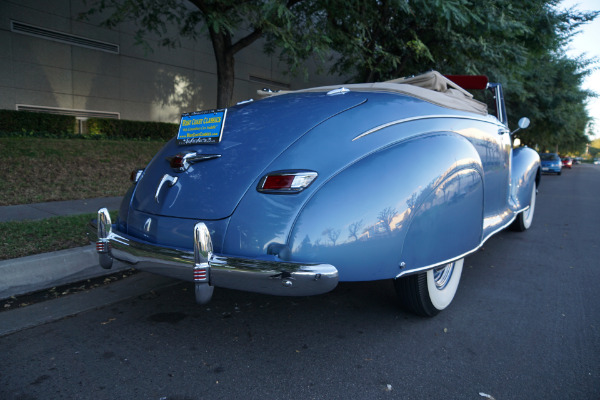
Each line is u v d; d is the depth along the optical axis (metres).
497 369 2.36
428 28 10.98
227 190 2.35
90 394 2.07
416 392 2.13
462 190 2.73
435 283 2.99
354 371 2.32
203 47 15.82
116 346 2.55
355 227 2.21
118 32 13.28
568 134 30.48
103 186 7.52
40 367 2.31
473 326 2.91
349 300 3.35
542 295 3.53
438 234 2.56
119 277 3.78
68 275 3.68
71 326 2.81
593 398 2.09
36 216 5.32
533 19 12.18
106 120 12.40
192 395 2.08
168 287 3.55
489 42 11.37
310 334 2.75
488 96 5.23
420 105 2.87
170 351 2.50
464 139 2.96
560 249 5.08
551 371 2.34
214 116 2.65
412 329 2.85
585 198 10.93
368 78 12.22
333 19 9.55
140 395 2.07
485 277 3.99
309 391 2.13
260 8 7.14
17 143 8.93
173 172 2.62
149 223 2.58
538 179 6.00
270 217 2.20
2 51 10.91
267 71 18.14
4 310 3.03
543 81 20.59
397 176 2.36
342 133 2.44
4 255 3.60
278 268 2.03
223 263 2.12
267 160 2.36
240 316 3.01
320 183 2.23
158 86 14.59
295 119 2.59
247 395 2.09
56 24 11.88
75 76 12.46
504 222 4.02
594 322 2.99
